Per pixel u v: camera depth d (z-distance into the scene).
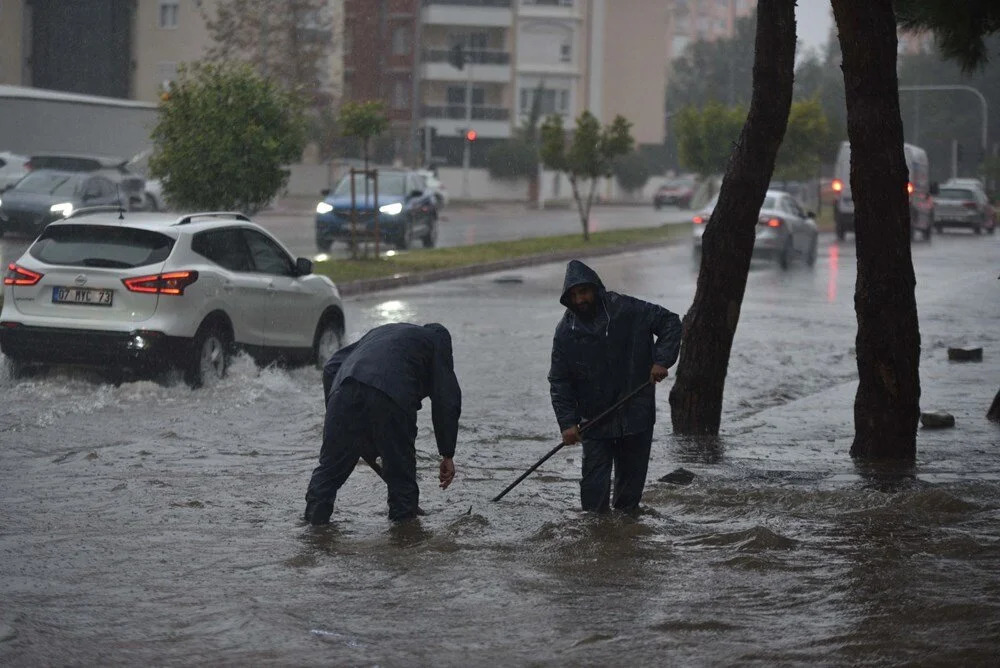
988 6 13.85
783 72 12.68
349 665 6.34
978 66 14.34
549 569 8.08
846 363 19.86
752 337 22.70
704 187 82.38
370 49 103.69
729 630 6.89
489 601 7.41
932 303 29.58
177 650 6.52
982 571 8.08
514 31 109.12
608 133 47.22
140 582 7.73
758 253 37.66
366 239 35.22
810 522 9.39
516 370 18.23
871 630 6.88
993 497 10.27
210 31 78.19
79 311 15.16
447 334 9.42
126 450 11.89
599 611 7.22
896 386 11.89
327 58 78.06
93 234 15.49
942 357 20.55
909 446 12.02
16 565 8.05
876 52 11.27
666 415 14.94
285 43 70.44
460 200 94.12
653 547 8.58
